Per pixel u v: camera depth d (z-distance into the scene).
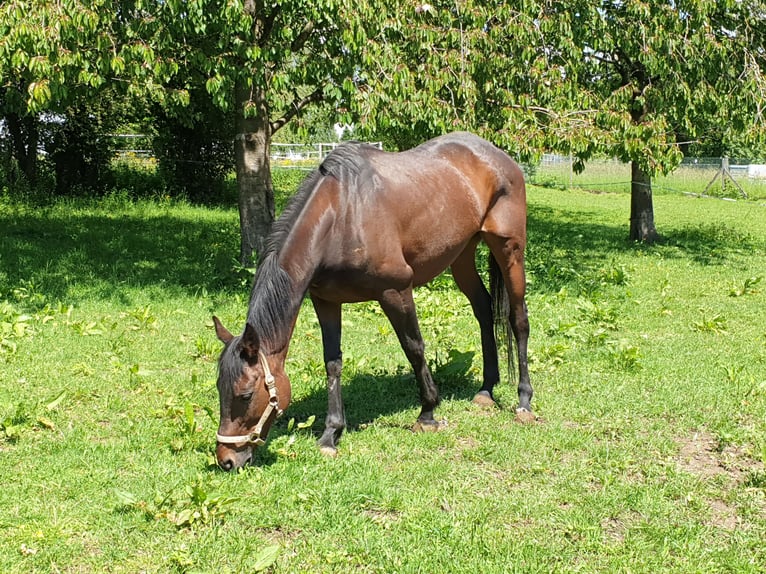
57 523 3.64
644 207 15.28
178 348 6.80
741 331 7.89
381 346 7.15
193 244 12.44
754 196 29.19
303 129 9.69
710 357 6.79
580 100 10.20
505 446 4.77
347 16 7.92
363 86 8.41
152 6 7.75
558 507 3.97
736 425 5.15
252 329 3.90
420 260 4.94
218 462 4.11
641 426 5.14
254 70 8.22
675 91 10.66
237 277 9.71
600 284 10.23
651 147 9.92
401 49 9.13
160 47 7.91
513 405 5.61
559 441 4.86
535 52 9.71
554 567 3.38
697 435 5.03
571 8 10.27
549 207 23.89
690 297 9.70
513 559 3.44
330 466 4.38
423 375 4.94
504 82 9.81
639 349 7.04
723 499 4.07
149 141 21.73
